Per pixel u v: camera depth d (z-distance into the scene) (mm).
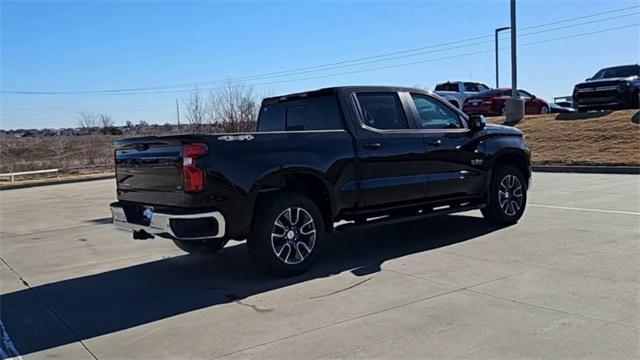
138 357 4008
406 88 7246
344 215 6457
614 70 20234
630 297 4691
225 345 4133
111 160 33875
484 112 23281
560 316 4328
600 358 3590
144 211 5949
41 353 4172
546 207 9359
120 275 6398
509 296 4852
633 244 6488
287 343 4102
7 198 17781
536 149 17469
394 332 4184
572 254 6156
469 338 4000
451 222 8523
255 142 5762
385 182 6699
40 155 38312
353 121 6566
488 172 7797
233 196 5551
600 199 9953
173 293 5539
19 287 6078
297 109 7098
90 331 4582
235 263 6703
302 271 5957
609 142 16359
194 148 5391
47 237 9375
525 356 3670
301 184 6449
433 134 7219
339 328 4332
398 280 5527
